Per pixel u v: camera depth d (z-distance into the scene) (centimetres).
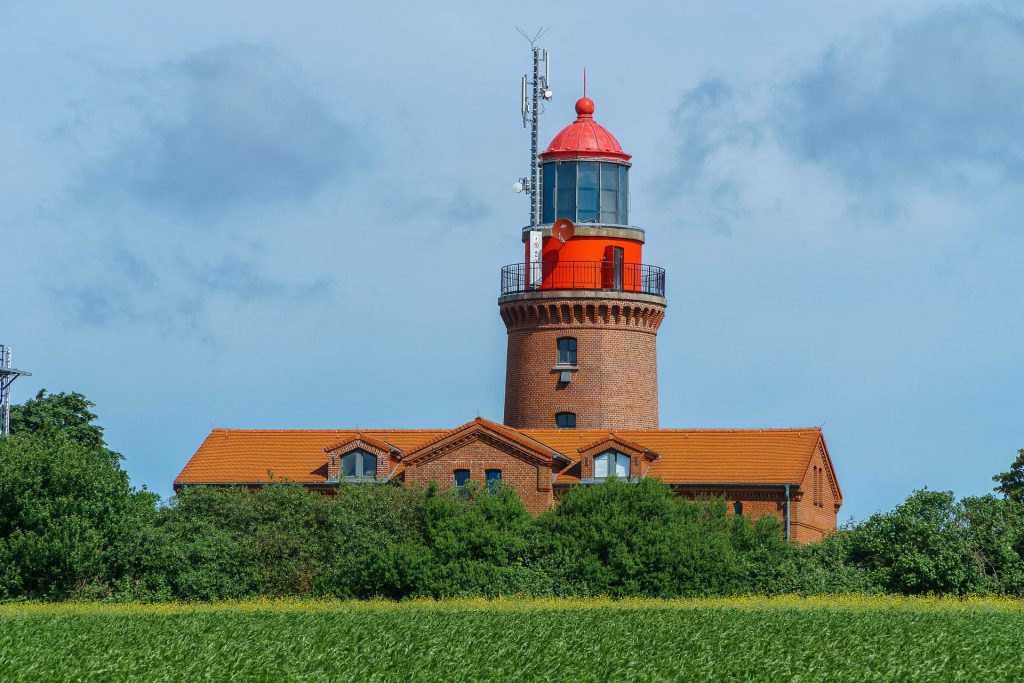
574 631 18538
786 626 18950
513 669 16062
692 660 16500
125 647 17212
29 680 15325
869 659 16612
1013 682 15700
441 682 15575
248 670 15875
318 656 16612
